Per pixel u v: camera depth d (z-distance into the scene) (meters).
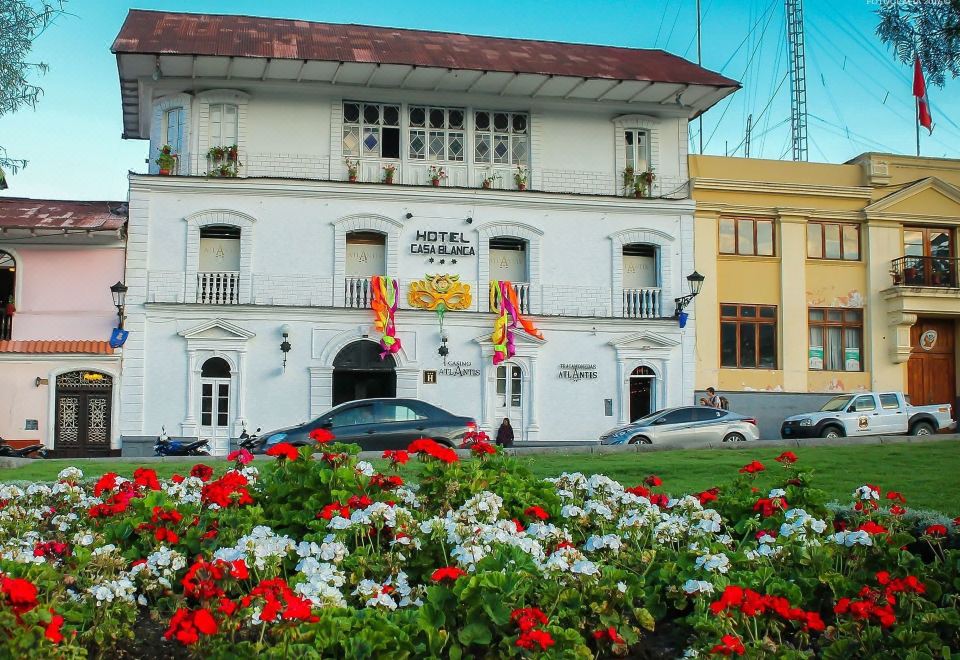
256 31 36.06
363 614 7.57
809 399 38.12
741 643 7.59
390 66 33.69
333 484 9.91
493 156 36.91
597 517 10.22
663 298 37.16
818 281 38.75
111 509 10.14
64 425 33.03
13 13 24.38
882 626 8.25
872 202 39.16
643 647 8.44
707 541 9.70
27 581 7.14
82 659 7.25
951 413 37.75
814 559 9.27
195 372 33.72
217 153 34.56
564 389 36.03
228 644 7.28
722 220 38.25
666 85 35.53
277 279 34.47
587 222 36.84
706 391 36.84
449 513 9.35
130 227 33.81
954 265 39.31
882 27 16.92
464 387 35.34
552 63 36.12
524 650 7.42
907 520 11.96
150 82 34.78
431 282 35.28
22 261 33.50
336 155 35.47
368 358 35.06
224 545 9.40
